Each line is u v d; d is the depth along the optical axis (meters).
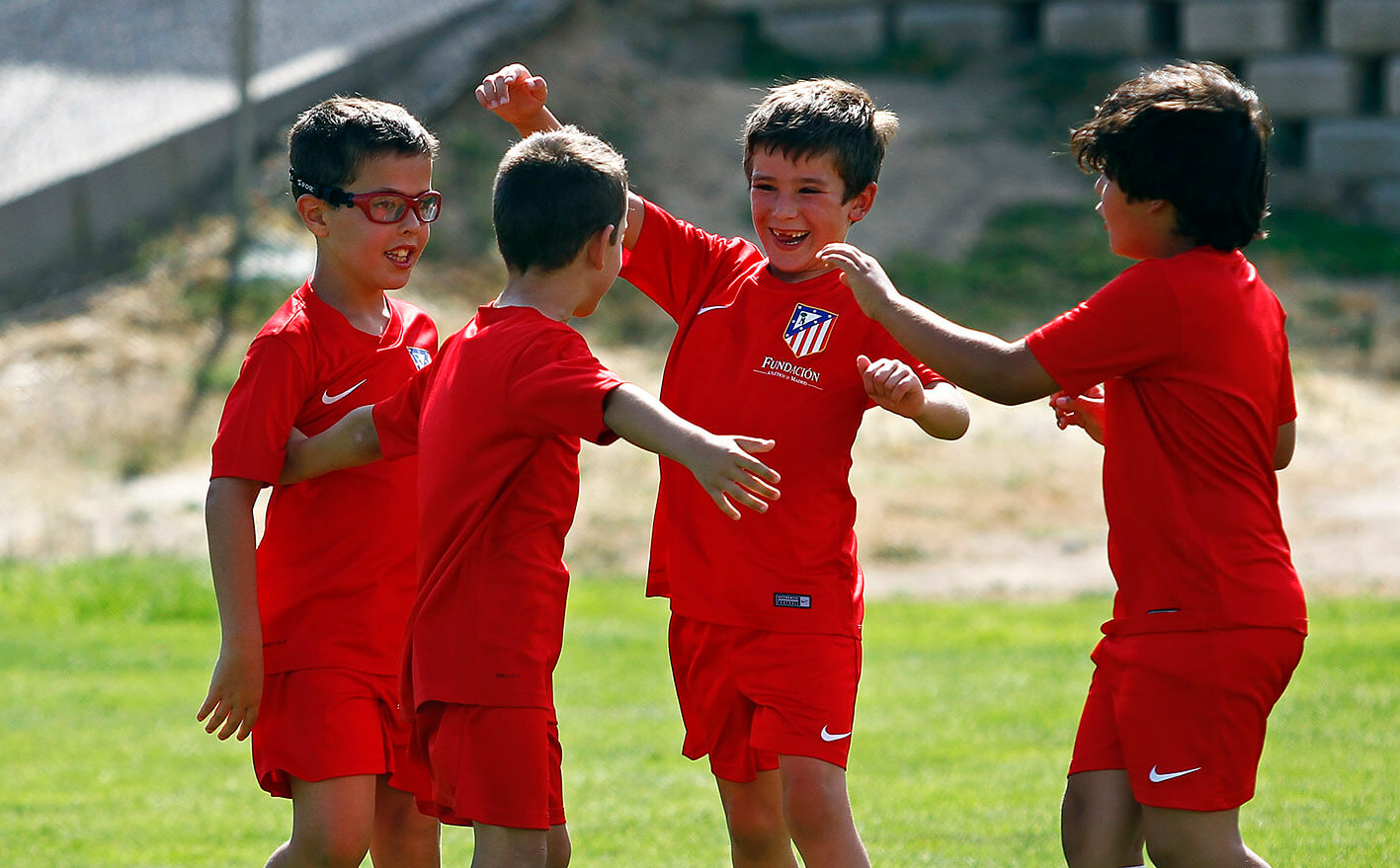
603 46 97.19
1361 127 90.38
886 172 89.69
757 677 14.30
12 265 72.94
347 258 14.55
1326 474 59.06
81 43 89.06
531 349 12.75
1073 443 64.12
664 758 25.86
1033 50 101.38
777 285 14.95
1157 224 12.94
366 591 14.25
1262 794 21.06
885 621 40.47
